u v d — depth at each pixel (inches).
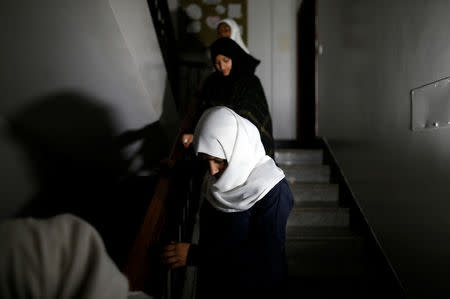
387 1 86.1
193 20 177.0
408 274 72.9
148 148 120.0
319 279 86.0
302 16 176.6
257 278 39.5
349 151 114.1
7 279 16.9
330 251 93.0
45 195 120.0
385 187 85.7
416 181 70.4
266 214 39.9
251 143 41.8
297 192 118.0
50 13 67.1
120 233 133.2
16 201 108.4
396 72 81.0
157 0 108.2
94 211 135.9
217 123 40.0
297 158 141.1
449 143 58.6
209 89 91.5
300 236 94.4
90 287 18.6
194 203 91.9
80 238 19.7
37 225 19.1
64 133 111.7
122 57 77.0
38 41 74.5
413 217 71.2
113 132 108.7
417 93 70.1
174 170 56.6
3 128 104.0
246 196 40.4
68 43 74.9
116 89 88.5
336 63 131.7
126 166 129.3
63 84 88.1
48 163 121.6
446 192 59.3
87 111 98.8
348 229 103.3
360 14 105.8
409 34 74.6
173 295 65.5
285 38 182.2
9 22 70.3
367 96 99.3
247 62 92.0
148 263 37.0
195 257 40.5
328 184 118.7
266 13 181.8
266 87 183.9
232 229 40.6
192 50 175.9
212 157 41.1
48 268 17.9
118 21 67.7
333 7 135.9
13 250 17.4
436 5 63.8
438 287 61.1
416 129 70.4
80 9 65.4
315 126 161.6
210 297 46.1
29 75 85.3
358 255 93.4
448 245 58.4
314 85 170.4
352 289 82.0
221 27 126.7
